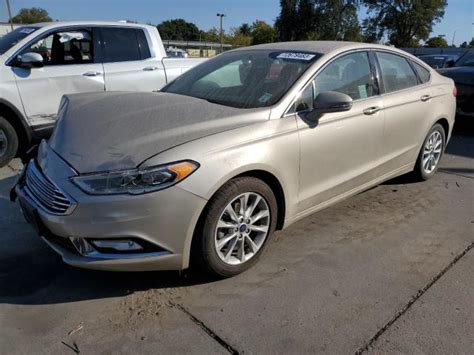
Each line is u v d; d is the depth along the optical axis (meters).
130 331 2.60
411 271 3.29
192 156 2.73
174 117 3.09
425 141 4.88
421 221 4.16
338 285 3.09
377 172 4.23
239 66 3.92
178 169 2.66
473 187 5.12
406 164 4.69
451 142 7.42
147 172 2.62
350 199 4.65
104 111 3.31
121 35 6.46
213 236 2.90
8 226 3.88
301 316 2.76
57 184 2.72
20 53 5.65
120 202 2.58
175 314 2.76
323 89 3.59
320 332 2.62
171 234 2.72
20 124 5.68
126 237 2.65
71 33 6.04
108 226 2.61
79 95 3.87
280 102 3.30
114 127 3.02
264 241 3.26
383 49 4.34
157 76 6.64
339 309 2.83
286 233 3.85
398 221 4.14
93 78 6.08
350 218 4.18
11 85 5.49
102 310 2.78
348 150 3.75
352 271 3.27
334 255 3.49
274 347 2.50
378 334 2.61
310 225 4.01
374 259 3.45
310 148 3.38
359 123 3.81
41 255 3.41
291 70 3.58
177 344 2.50
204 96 3.70
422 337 2.59
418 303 2.91
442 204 4.58
